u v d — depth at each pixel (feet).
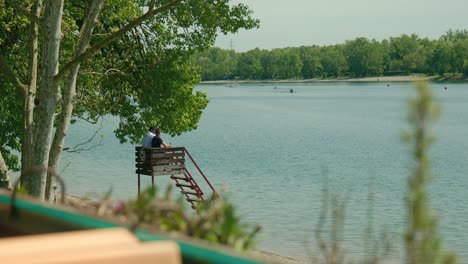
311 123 515.91
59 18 87.61
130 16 118.11
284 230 143.54
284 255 112.78
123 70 121.70
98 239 9.87
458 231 153.07
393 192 209.15
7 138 119.44
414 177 11.99
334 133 431.02
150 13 85.97
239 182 230.68
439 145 361.30
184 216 15.25
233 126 491.31
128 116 123.65
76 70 91.09
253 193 205.87
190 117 123.85
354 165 281.33
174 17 114.32
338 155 317.63
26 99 91.66
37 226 14.30
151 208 15.16
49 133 88.94
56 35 87.45
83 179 234.79
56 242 9.70
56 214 13.82
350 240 129.29
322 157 309.42
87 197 17.42
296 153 324.60
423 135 11.81
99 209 15.72
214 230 15.40
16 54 115.24
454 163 287.07
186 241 10.75
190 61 124.36
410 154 11.93
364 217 166.20
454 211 179.42
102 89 122.93
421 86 11.76
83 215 13.07
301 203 186.29
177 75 120.06
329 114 610.24
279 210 174.70
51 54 87.35
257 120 549.54
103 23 120.37
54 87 88.07
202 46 116.47
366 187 221.05
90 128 465.47
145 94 121.70
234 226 15.39
